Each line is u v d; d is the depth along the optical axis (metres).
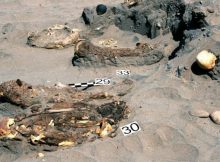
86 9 2.30
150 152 1.20
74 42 2.11
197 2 1.99
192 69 1.53
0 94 1.39
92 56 1.81
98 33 2.20
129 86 1.52
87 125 1.27
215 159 1.14
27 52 2.05
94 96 1.44
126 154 1.18
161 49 1.86
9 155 1.21
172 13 2.10
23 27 2.35
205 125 1.28
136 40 2.09
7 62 1.94
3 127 1.24
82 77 1.73
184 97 1.43
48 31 2.16
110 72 1.76
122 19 2.21
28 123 1.28
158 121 1.31
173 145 1.21
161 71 1.61
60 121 1.28
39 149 1.21
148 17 2.10
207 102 1.40
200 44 1.62
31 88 1.42
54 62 1.93
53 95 1.43
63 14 2.58
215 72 1.48
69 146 1.21
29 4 2.81
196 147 1.19
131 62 1.79
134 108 1.38
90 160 1.15
